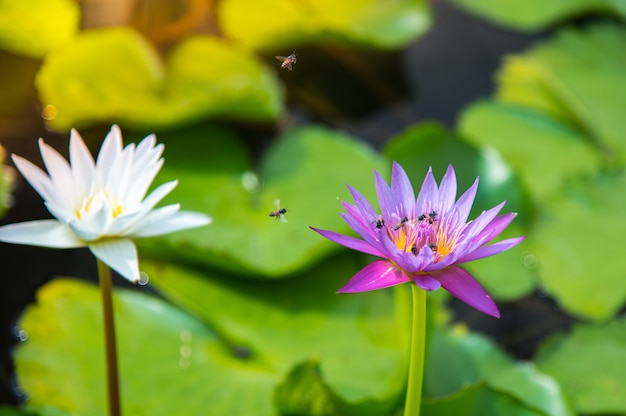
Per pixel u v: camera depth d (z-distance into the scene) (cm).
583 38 183
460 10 190
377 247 121
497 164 158
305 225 151
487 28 187
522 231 156
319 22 171
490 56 178
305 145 160
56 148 158
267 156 159
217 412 138
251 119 162
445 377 140
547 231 156
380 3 182
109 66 163
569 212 158
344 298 149
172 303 147
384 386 141
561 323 149
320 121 167
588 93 170
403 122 167
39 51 167
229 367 142
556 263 154
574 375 144
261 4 172
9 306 146
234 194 154
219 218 151
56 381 140
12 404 139
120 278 149
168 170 156
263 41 172
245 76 165
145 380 140
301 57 174
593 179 160
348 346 145
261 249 149
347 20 175
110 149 130
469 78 173
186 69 165
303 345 145
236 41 173
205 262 150
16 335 143
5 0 168
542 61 174
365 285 121
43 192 128
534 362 146
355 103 169
